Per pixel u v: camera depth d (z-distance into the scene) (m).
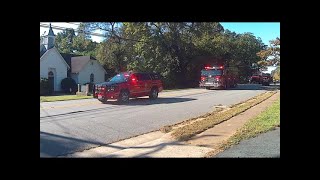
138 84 19.16
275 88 32.97
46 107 15.71
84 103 17.86
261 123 10.48
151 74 20.33
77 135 9.08
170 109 15.20
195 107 16.06
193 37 33.22
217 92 27.14
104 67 36.62
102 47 36.16
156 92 20.53
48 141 8.20
